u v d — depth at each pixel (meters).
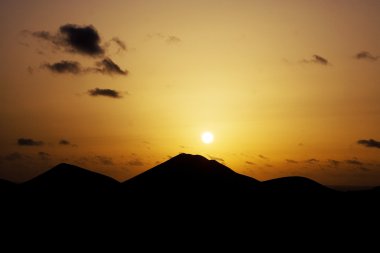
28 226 76.44
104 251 65.50
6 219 79.56
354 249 68.38
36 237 70.88
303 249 68.25
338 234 76.12
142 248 67.50
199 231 76.56
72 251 64.81
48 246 66.75
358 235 75.62
